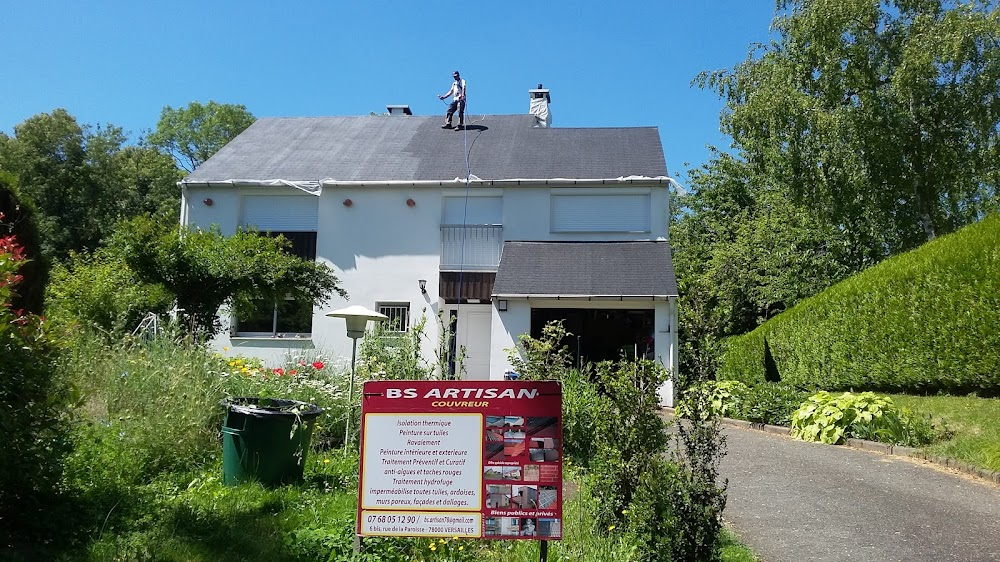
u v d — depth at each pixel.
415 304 18.36
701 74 21.70
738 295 26.34
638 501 4.55
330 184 18.83
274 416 6.13
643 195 18.34
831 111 19.23
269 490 6.03
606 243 17.70
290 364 10.68
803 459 8.33
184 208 19.45
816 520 5.86
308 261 13.67
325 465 6.87
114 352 7.95
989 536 5.39
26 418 4.55
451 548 4.63
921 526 5.66
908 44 18.58
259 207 19.47
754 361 18.33
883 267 12.46
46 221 31.50
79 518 4.83
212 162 20.72
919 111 18.80
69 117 34.69
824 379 14.10
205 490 5.93
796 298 23.78
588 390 8.01
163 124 46.19
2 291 4.46
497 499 3.91
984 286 9.55
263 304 17.58
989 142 18.91
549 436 3.95
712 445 4.54
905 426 9.02
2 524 4.57
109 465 5.92
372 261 18.66
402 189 18.80
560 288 15.97
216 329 12.99
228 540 4.79
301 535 4.77
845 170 19.16
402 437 4.02
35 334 4.76
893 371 11.64
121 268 12.84
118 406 7.00
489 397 4.00
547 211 18.36
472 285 18.17
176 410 6.91
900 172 19.41
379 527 3.97
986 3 18.55
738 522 5.83
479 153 20.28
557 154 19.88
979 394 9.91
